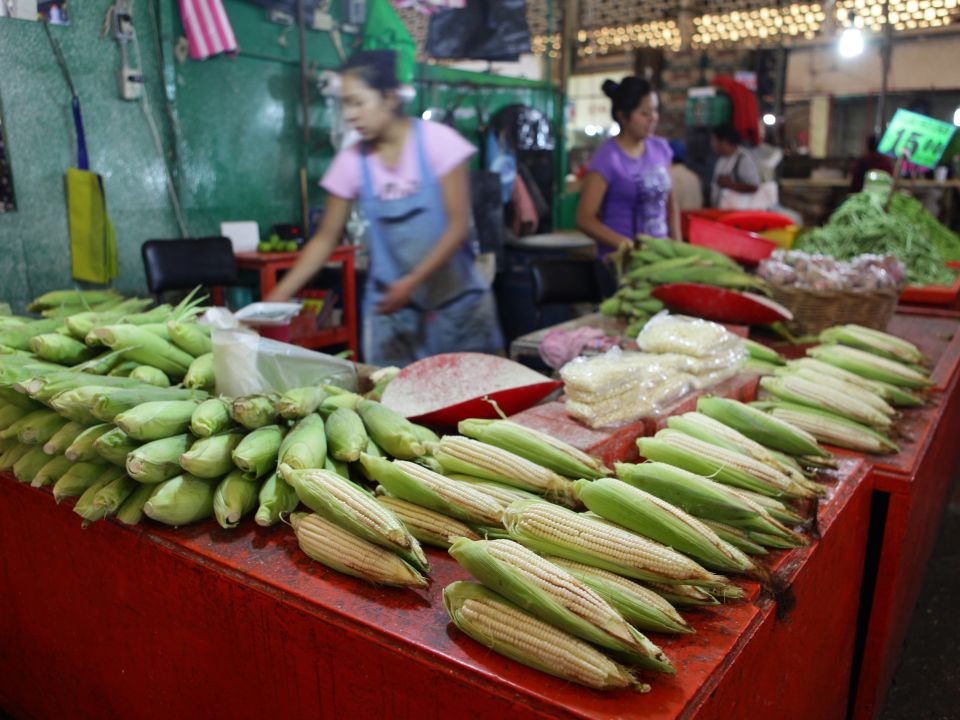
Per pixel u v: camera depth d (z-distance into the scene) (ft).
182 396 5.39
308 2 17.93
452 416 6.06
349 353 6.64
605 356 6.51
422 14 21.04
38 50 13.76
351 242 18.67
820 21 26.16
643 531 4.00
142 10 15.29
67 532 5.37
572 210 25.75
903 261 13.71
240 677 4.43
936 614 9.96
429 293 10.53
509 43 21.11
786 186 27.81
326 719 4.04
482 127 22.02
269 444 4.87
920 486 6.79
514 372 6.52
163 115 16.05
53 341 6.10
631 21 28.55
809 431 6.48
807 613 4.69
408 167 9.52
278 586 4.10
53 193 14.35
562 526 3.87
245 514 4.86
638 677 3.32
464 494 4.28
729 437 5.38
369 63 9.03
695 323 7.30
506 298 20.84
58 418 5.46
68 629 5.67
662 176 13.83
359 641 3.74
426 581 3.93
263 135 18.12
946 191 27.81
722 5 26.02
